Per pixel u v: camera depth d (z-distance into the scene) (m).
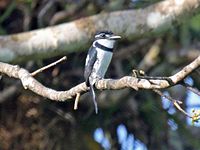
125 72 14.15
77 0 13.97
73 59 13.89
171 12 10.87
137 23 10.87
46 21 13.89
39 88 7.75
